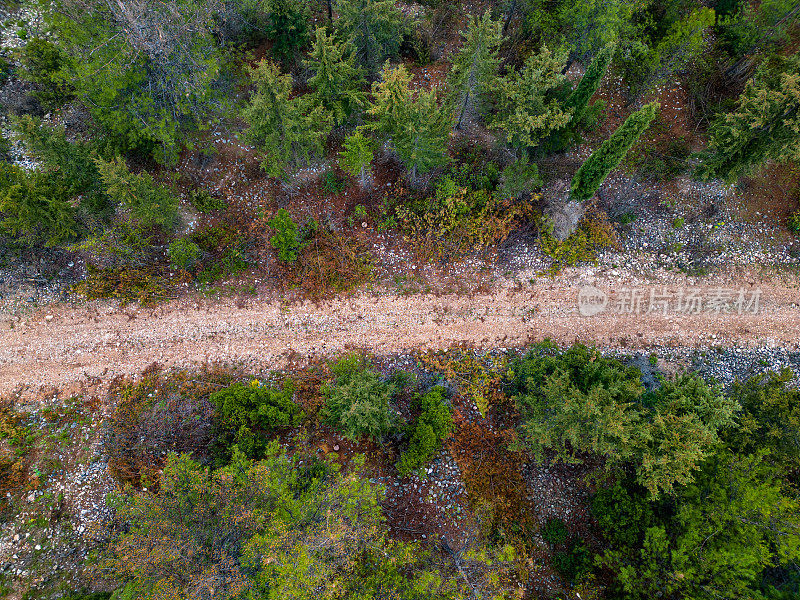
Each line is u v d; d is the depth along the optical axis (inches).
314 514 754.2
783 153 941.2
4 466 993.5
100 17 904.9
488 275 1195.3
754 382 989.8
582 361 970.1
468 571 816.9
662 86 1270.9
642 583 834.8
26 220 919.7
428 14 1338.6
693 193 1229.1
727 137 986.1
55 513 975.0
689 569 776.3
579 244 1202.0
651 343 1187.3
